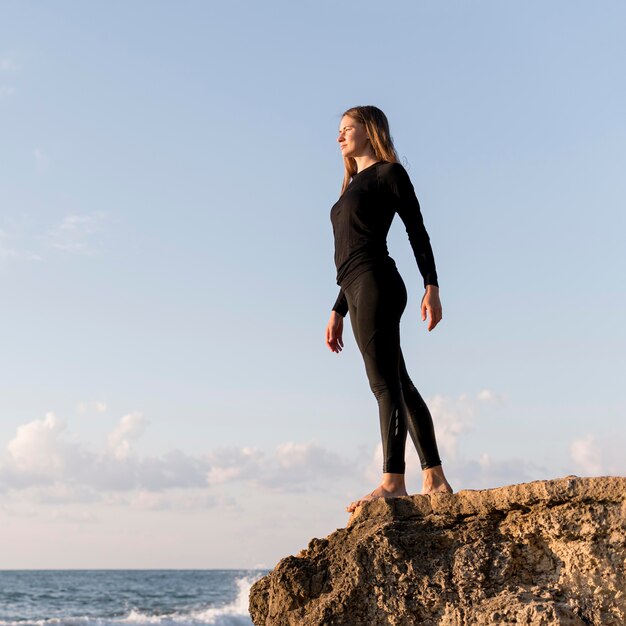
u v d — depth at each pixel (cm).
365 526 446
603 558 397
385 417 475
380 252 491
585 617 394
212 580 8112
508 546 418
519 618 391
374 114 521
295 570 450
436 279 489
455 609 409
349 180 542
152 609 4419
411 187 495
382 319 482
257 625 473
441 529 432
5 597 5372
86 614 4109
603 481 400
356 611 426
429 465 501
